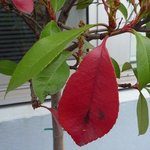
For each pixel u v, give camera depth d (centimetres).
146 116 32
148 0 22
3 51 64
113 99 19
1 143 66
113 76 19
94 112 19
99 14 67
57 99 38
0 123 65
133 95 77
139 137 80
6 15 62
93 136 19
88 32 29
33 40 66
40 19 36
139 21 23
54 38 20
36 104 35
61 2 28
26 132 67
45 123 69
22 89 66
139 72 19
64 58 24
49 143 70
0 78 63
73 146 72
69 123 19
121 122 77
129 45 73
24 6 24
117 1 22
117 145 77
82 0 41
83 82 19
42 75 24
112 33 22
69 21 64
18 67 19
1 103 65
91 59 19
